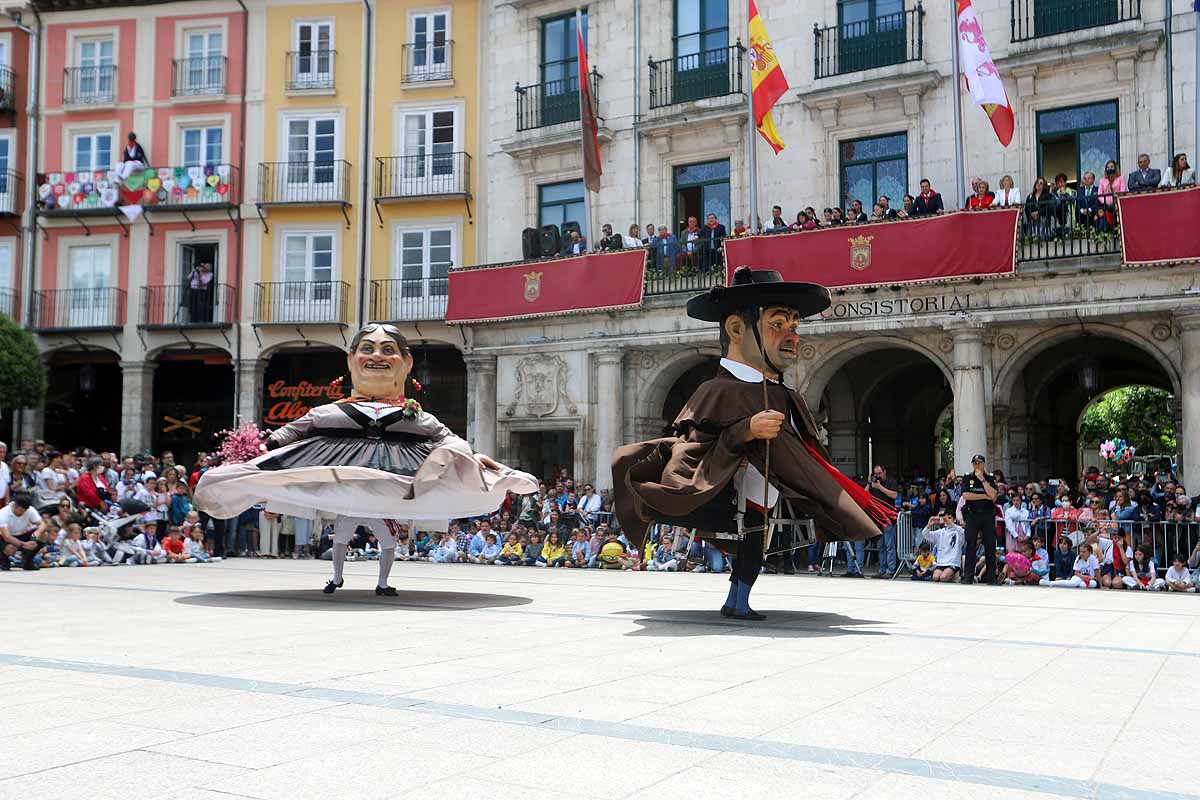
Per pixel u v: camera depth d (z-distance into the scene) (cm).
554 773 337
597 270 2292
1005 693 494
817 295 869
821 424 930
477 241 2775
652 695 477
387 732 395
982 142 2141
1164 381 2569
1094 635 756
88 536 1727
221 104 2972
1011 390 2005
